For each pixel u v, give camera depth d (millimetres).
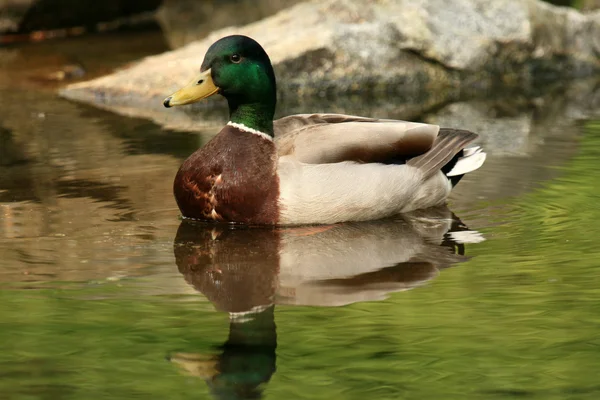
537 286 10992
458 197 14930
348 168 13375
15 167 16672
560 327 9734
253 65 13633
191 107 22781
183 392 8391
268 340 9492
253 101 13648
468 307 10367
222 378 8648
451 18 25547
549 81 25844
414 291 10930
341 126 13711
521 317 10031
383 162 13742
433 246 12609
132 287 11102
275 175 13258
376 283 11227
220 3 33406
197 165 13539
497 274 11453
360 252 12383
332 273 11586
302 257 12180
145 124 20438
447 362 8938
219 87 13758
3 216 13867
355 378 8625
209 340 9516
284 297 10773
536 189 15250
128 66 26172
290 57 24094
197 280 11328
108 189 15258
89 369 8867
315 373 8750
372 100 23641
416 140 13938
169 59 24531
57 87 24203
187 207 13648
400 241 12844
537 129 19688
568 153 17516
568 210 14133
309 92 24281
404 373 8711
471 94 24297
